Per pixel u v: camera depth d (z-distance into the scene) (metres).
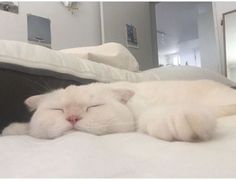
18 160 0.31
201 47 2.88
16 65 0.67
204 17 2.91
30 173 0.27
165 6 3.43
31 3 2.06
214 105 0.72
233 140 0.38
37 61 0.71
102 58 1.20
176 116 0.38
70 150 0.32
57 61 0.76
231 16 2.20
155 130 0.41
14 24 1.94
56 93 0.58
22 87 0.70
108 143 0.39
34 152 0.34
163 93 0.80
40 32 2.10
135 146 0.37
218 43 2.29
